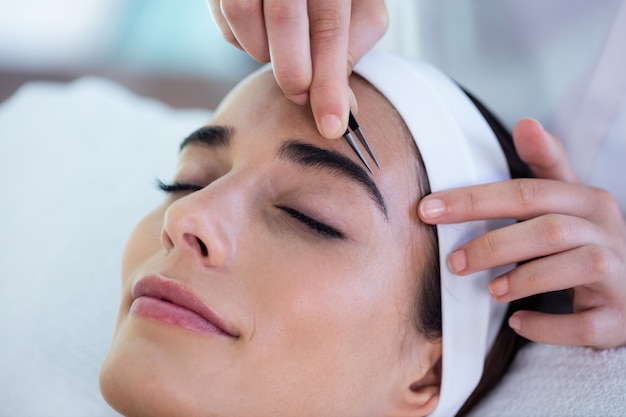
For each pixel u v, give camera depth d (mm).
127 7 3266
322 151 899
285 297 852
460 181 993
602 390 1003
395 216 942
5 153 1803
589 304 1010
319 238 892
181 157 1056
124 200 1646
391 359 973
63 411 1292
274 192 911
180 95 3119
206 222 834
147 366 818
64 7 3174
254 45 875
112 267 1507
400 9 1606
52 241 1567
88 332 1400
